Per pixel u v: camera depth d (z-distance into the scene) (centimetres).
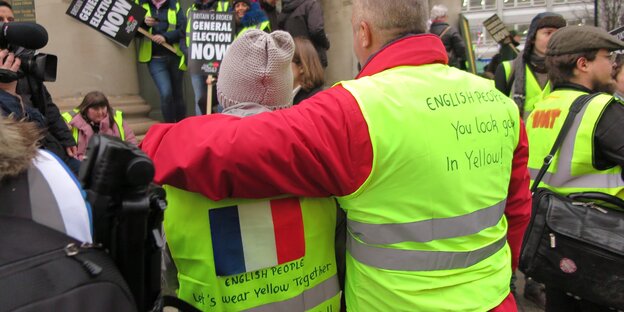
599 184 225
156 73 572
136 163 88
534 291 342
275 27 592
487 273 142
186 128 126
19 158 88
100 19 497
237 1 509
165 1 552
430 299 133
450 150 133
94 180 90
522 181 168
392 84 132
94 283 84
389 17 142
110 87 555
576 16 1565
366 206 133
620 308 204
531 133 258
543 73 412
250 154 117
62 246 85
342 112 125
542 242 217
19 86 288
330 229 146
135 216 91
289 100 149
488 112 147
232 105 143
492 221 146
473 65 829
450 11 877
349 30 732
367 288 137
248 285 133
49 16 509
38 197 88
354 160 126
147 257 100
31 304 77
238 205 131
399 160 128
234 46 141
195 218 132
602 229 208
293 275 136
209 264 131
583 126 223
